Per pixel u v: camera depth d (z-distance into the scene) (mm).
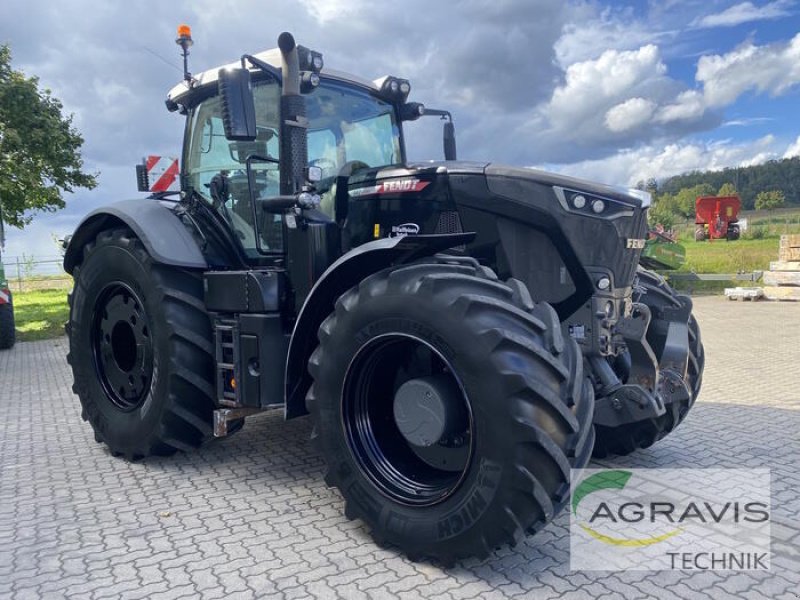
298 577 2621
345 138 4082
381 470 2920
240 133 3232
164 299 3834
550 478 2461
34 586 2592
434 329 2605
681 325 3654
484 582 2566
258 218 3902
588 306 3332
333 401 2951
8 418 5422
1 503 3475
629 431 3871
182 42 4168
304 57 3557
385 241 2795
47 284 26234
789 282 13086
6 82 14469
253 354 3551
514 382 2426
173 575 2654
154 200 4469
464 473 2594
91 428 5035
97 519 3238
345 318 2896
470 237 2990
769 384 6023
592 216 3246
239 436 4613
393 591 2502
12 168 14289
